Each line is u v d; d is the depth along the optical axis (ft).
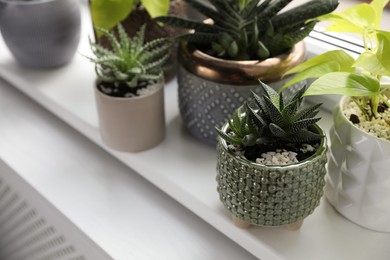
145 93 2.25
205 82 2.09
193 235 2.24
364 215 1.94
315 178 1.73
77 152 2.72
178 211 2.36
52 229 2.63
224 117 2.15
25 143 2.79
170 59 2.68
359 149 1.77
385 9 2.50
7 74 3.08
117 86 2.28
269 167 1.65
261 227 2.00
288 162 1.69
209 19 2.35
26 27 2.78
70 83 2.94
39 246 3.02
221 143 1.77
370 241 1.95
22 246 3.32
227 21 2.14
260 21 2.12
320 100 2.50
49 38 2.85
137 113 2.24
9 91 3.24
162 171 2.28
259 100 1.72
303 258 1.89
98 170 2.59
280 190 1.69
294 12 2.08
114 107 2.21
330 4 1.99
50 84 2.93
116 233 2.25
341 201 1.99
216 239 2.23
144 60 2.30
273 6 2.08
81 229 2.27
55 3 2.76
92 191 2.46
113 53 2.46
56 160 2.66
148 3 2.31
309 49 2.47
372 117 1.84
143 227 2.28
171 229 2.27
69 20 2.86
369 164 1.77
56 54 2.96
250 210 1.79
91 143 2.79
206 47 2.23
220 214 2.05
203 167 2.30
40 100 2.93
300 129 1.70
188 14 2.77
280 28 2.12
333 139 1.93
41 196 2.46
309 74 1.76
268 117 1.71
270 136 1.73
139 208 2.37
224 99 2.09
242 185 1.74
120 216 2.33
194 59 2.09
